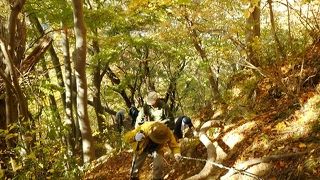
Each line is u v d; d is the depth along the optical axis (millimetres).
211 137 6184
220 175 5105
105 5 13320
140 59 15906
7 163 6125
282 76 6027
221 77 10484
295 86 5680
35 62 8047
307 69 5812
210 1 8609
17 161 5867
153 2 9742
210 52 10055
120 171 7086
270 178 4348
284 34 7242
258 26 7809
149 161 6715
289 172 4242
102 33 14391
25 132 5867
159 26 11219
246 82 6953
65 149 6027
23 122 6012
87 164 8062
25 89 7414
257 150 4965
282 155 4430
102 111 17406
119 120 6938
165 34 10719
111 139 10367
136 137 5191
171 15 10445
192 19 9242
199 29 9125
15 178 5449
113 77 19328
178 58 13531
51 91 10891
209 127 6211
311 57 5992
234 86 7316
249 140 5305
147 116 5598
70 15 10883
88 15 11195
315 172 4008
